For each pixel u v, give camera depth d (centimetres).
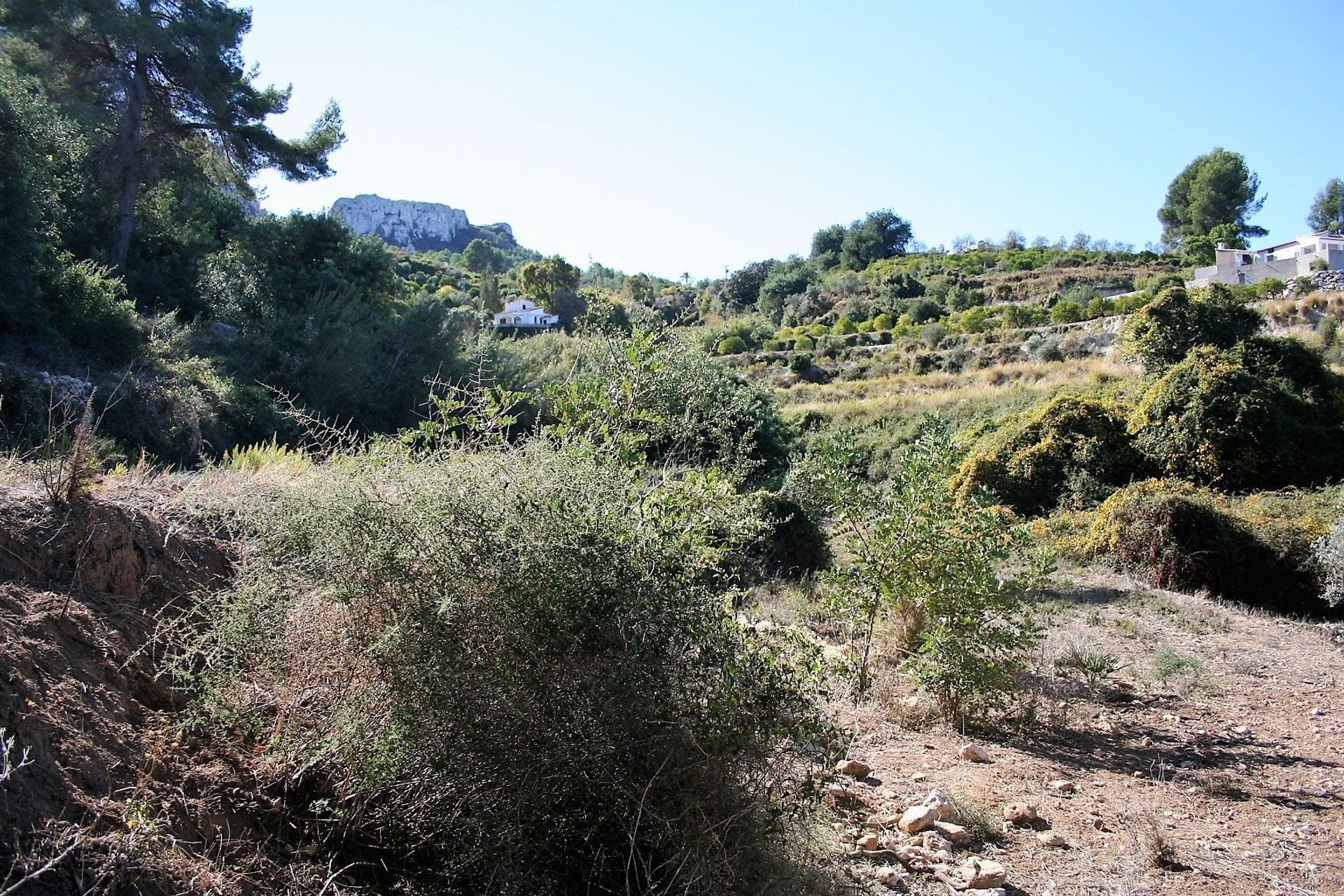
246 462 628
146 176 2053
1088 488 1505
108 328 1508
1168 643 771
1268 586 1081
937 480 563
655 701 275
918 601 552
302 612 280
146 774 234
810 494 691
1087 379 2339
